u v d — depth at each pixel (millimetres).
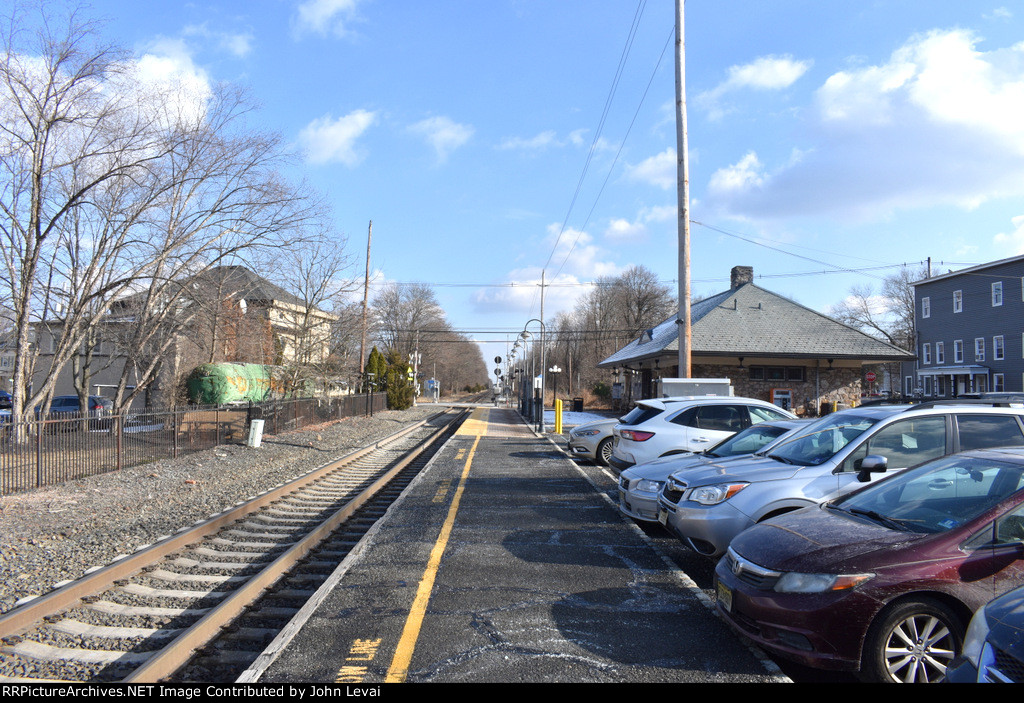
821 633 3947
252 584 5820
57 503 9812
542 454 17094
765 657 4246
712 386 15844
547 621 4820
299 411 24328
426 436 26328
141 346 18812
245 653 4672
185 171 17328
